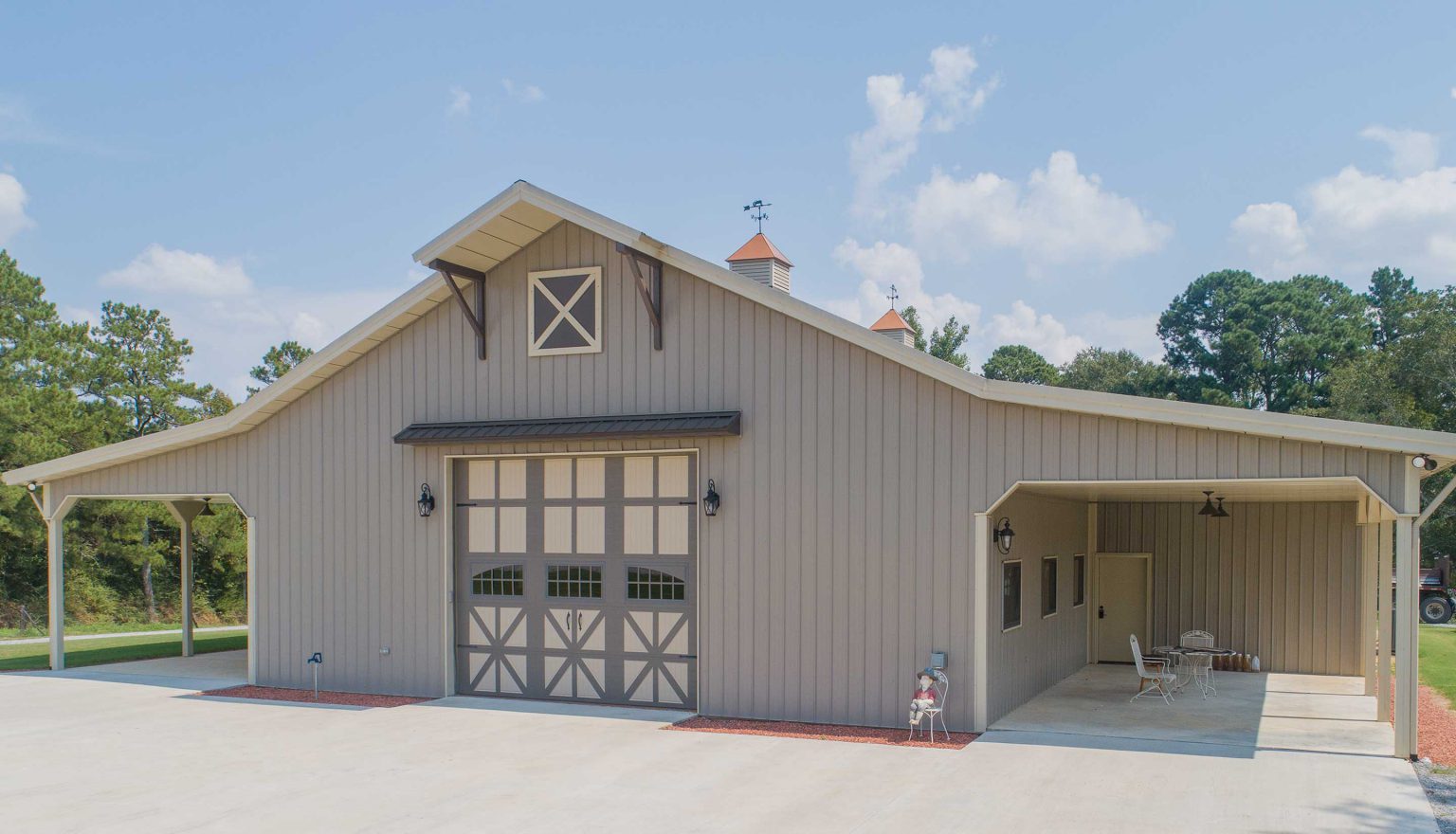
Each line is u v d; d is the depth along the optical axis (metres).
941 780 9.97
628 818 8.79
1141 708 14.02
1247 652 18.61
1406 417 40.84
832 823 8.60
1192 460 11.05
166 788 9.86
